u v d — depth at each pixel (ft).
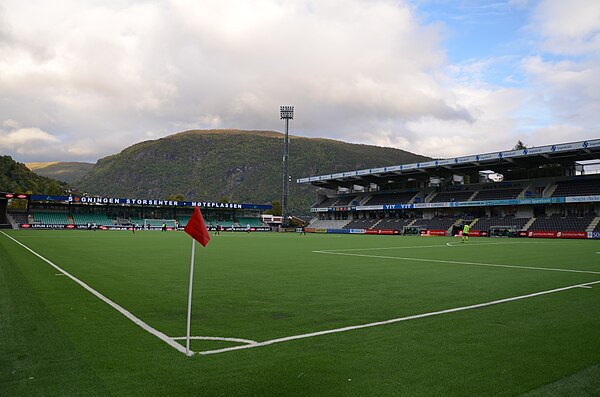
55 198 234.99
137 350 18.28
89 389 14.01
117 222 265.34
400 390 14.10
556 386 14.60
